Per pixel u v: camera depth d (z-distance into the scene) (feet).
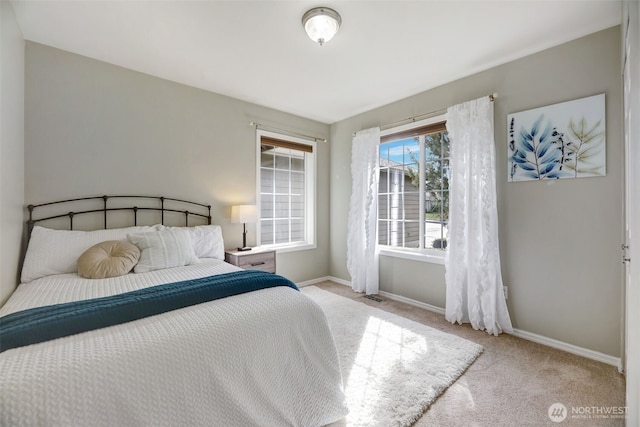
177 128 9.43
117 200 8.30
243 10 5.97
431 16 6.16
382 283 11.63
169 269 7.17
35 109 7.09
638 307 3.86
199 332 3.73
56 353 3.09
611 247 6.46
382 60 8.03
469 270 8.43
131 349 3.27
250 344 4.02
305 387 4.47
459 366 6.32
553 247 7.29
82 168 7.75
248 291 5.06
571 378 5.96
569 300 7.06
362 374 6.03
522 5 5.81
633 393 4.00
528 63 7.66
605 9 5.90
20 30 6.54
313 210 13.46
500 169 8.19
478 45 7.27
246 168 11.14
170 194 9.29
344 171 13.28
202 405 3.50
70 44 7.23
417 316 9.36
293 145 12.70
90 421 2.87
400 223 11.45
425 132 10.22
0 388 2.62
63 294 5.22
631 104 4.09
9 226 5.80
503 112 8.14
